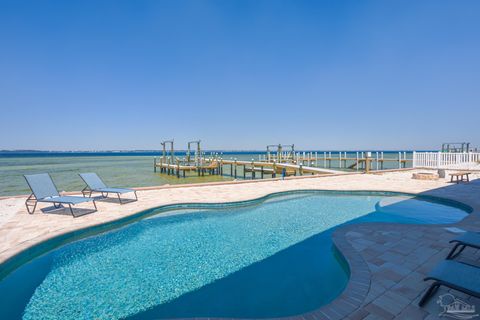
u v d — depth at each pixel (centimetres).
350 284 288
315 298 312
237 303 303
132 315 287
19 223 533
